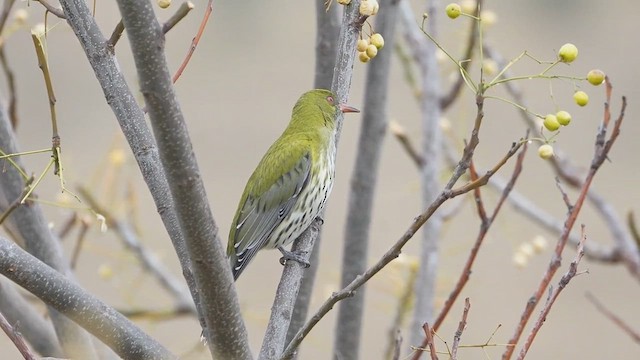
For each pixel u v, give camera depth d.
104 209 12.02
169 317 12.09
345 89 8.50
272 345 7.57
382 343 16.61
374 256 17.19
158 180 7.14
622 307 18.69
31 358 6.18
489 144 20.03
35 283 6.60
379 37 8.30
